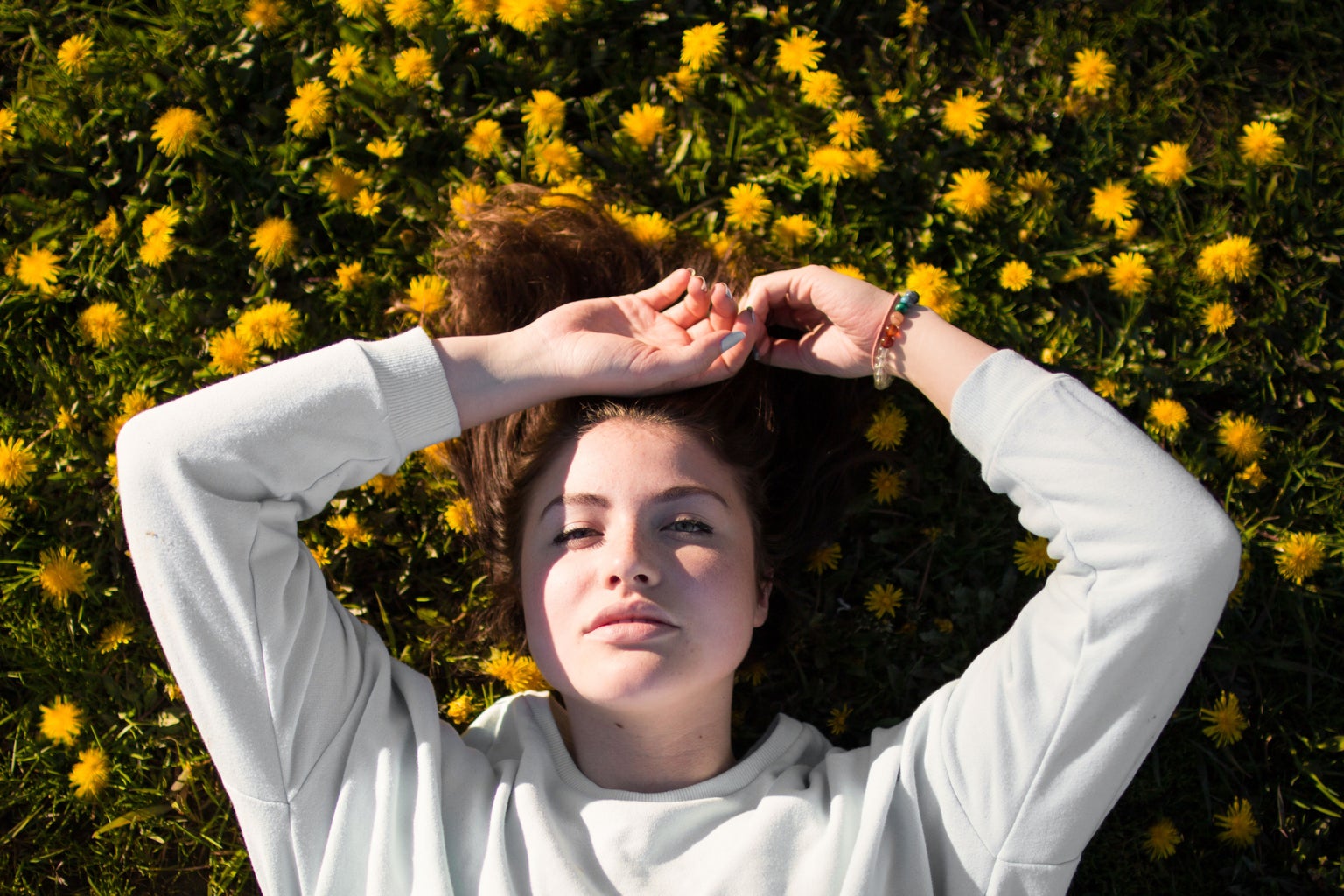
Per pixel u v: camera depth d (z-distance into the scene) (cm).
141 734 186
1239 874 188
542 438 147
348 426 132
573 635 136
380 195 193
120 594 187
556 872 135
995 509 193
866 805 138
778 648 187
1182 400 200
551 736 154
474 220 181
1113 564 126
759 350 159
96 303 194
